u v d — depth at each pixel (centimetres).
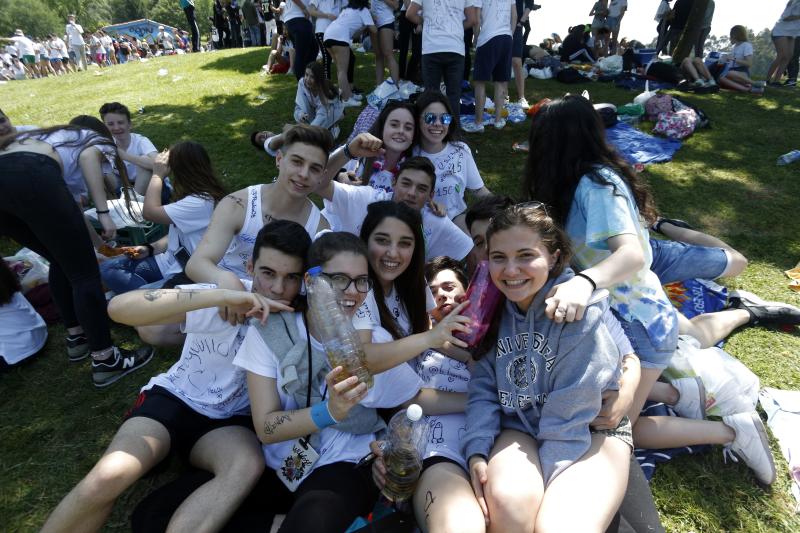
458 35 533
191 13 1686
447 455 212
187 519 184
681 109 635
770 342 318
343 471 200
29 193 255
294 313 214
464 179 388
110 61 2539
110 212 402
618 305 229
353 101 704
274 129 662
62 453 260
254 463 204
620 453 197
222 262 288
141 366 317
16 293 321
